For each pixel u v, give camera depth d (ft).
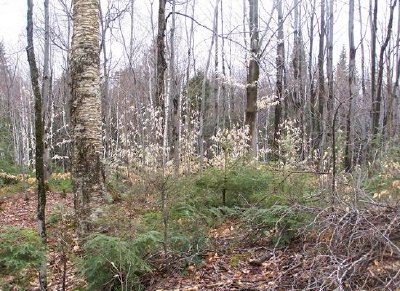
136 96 60.54
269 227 18.34
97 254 14.97
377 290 10.88
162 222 18.20
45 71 50.26
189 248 17.53
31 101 78.64
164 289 15.30
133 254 14.73
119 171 39.91
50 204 37.86
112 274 15.14
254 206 19.38
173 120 37.91
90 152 19.08
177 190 19.16
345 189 16.56
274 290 13.20
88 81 19.25
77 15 19.35
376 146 22.45
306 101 52.42
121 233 16.14
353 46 45.57
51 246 20.79
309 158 31.91
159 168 22.56
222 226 20.92
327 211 14.96
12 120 89.15
